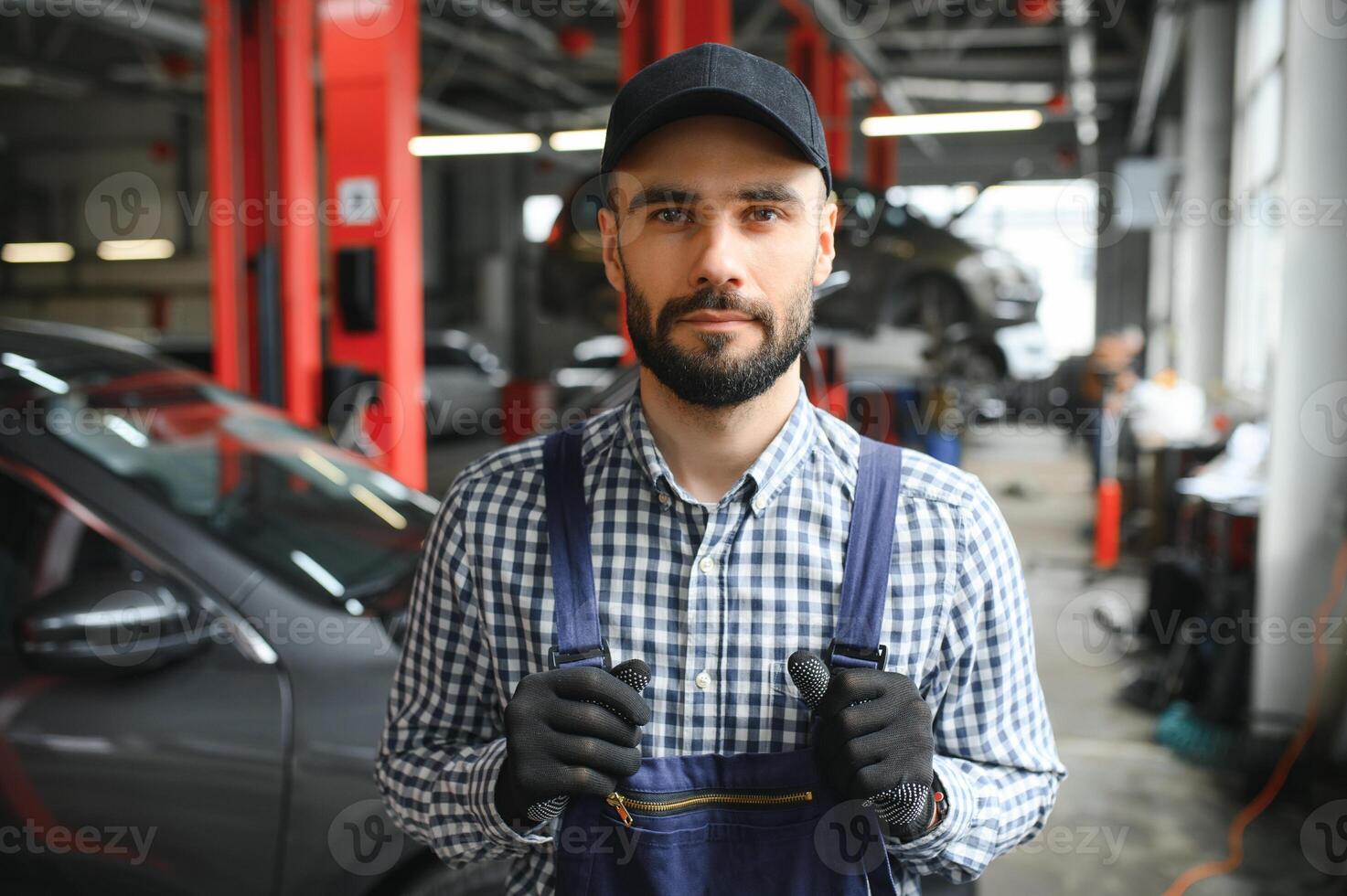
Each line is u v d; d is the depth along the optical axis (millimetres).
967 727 922
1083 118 13766
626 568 889
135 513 1838
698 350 819
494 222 17875
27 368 2158
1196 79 9078
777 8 10477
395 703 1030
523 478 942
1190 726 3426
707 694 870
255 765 1620
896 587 869
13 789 1628
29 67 11195
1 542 1812
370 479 2465
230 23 4309
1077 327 11305
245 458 2238
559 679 801
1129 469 6773
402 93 4301
